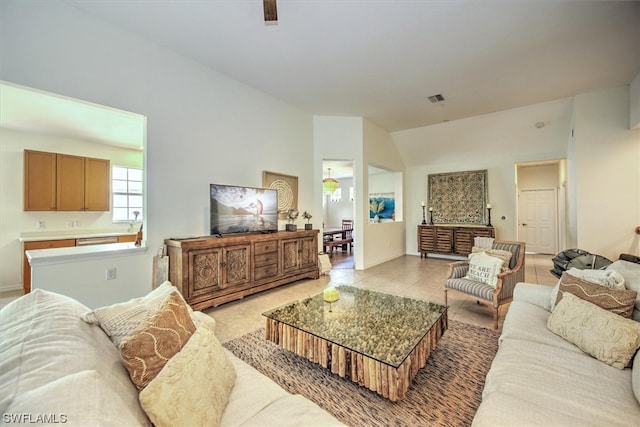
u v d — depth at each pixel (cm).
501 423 105
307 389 183
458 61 340
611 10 251
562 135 542
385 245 647
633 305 164
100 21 269
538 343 168
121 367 102
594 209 416
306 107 497
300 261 440
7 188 412
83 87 260
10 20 224
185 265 296
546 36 290
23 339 91
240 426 105
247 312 319
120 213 532
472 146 626
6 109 339
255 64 351
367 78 385
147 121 304
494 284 290
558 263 403
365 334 191
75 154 473
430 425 152
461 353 226
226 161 383
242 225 371
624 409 112
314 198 538
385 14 256
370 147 579
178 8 251
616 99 405
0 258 406
